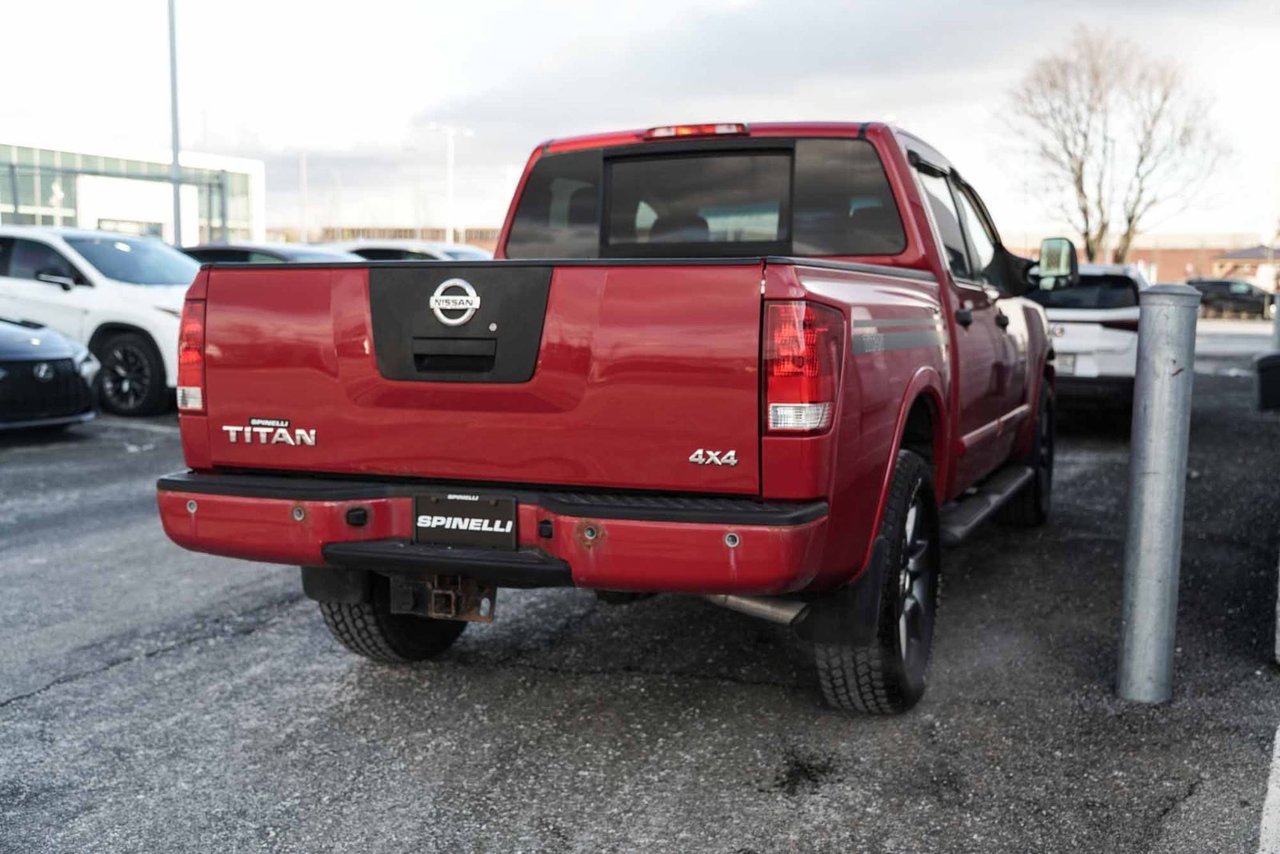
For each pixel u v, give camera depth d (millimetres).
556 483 3287
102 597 5477
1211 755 3545
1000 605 5270
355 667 4457
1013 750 3611
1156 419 3852
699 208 4957
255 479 3561
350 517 3410
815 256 4781
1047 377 6906
